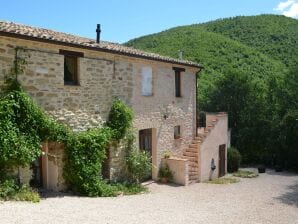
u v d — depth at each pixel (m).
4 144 9.32
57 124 10.85
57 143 11.24
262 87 30.12
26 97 9.95
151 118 15.31
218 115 19.11
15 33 9.67
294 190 16.17
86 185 11.43
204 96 33.34
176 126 17.42
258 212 11.02
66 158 11.34
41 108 10.64
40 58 10.59
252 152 28.20
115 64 13.25
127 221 8.12
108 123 12.96
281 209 11.81
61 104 11.23
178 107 17.31
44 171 11.31
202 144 17.30
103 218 8.13
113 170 13.19
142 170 14.20
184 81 17.83
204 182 17.11
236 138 28.16
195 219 9.19
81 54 11.87
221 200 12.73
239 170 23.69
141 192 13.20
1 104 9.49
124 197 11.89
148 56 14.52
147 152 15.10
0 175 9.55
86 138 11.61
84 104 12.02
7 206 8.23
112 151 13.12
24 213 7.70
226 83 29.73
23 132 9.91
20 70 10.08
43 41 10.42
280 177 21.41
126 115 13.27
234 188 15.81
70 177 11.40
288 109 26.34
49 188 11.34
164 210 10.06
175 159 15.88
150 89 15.36
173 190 14.27
